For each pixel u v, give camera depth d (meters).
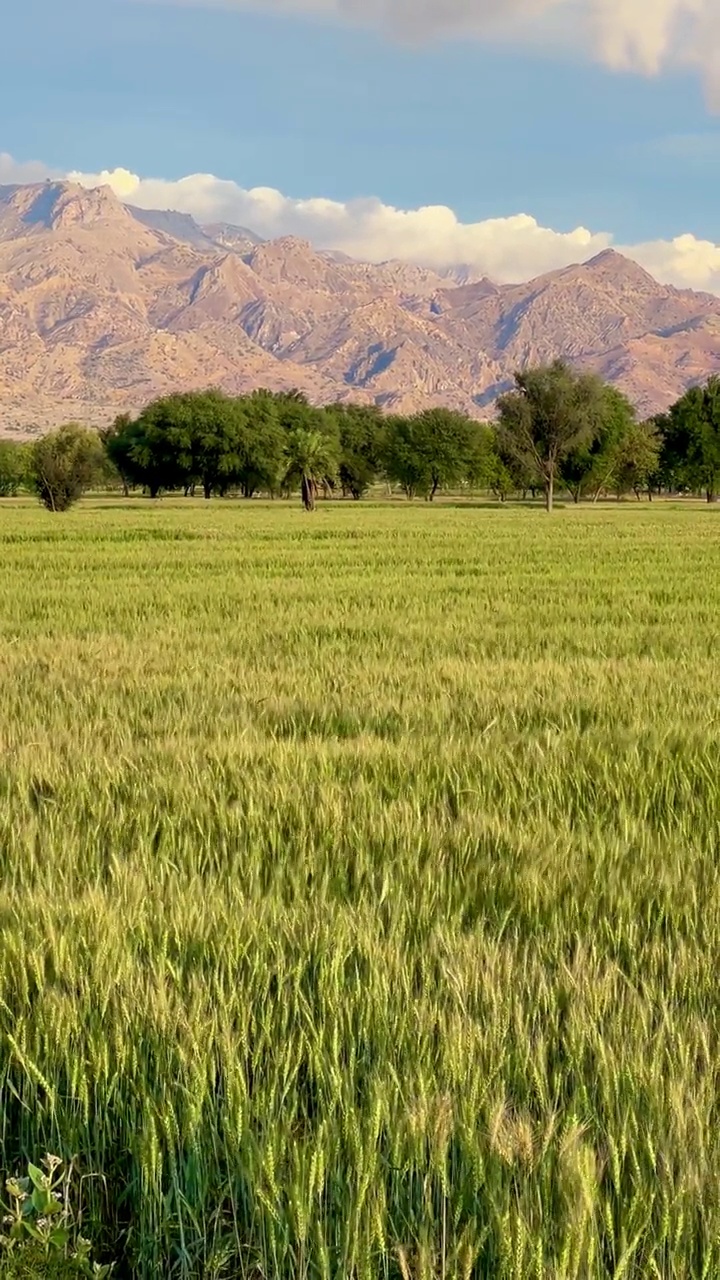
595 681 15.66
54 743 11.97
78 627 23.94
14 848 8.13
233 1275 4.44
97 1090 4.98
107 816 9.08
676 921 6.70
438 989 5.58
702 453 159.62
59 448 112.56
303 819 8.67
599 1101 4.82
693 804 9.41
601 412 119.69
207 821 8.87
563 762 10.70
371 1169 4.24
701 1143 4.33
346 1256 4.09
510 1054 5.04
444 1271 3.97
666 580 35.53
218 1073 5.10
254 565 43.84
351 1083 4.78
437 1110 4.43
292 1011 5.62
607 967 5.84
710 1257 4.00
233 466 171.88
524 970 5.74
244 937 6.29
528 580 35.81
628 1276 4.06
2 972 5.83
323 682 16.11
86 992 5.55
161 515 105.31
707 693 14.89
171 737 12.02
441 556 48.47
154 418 177.12
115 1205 4.82
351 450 181.12
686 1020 5.28
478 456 169.38
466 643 20.61
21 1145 5.05
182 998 5.54
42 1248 4.42
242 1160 4.51
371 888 7.21
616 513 115.25
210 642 21.23
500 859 7.76
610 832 8.52
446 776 10.18
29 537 65.19
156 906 6.73
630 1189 4.36
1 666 17.77
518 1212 3.94
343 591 32.12
